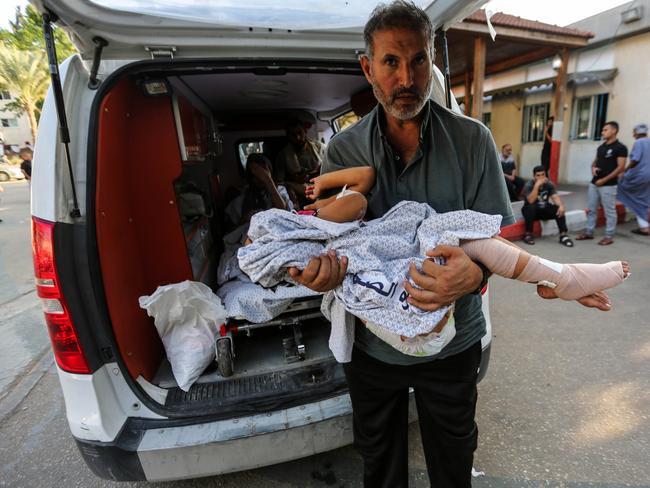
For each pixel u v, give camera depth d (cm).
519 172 1310
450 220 112
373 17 113
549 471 193
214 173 379
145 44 166
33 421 263
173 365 189
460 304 132
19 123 3444
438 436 141
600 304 117
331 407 170
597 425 221
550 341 312
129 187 194
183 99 228
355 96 338
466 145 122
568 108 1130
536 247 561
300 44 182
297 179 413
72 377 152
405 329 104
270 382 186
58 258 142
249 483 201
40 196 140
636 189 584
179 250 219
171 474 159
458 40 821
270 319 211
